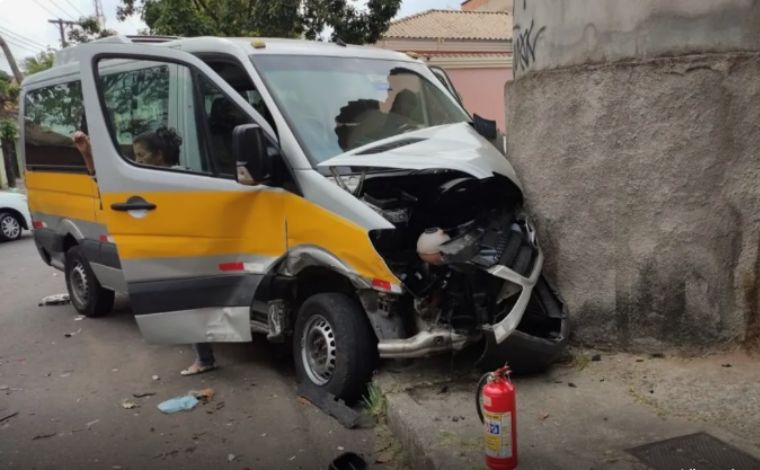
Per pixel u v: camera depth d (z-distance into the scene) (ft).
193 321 16.34
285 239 14.83
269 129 14.97
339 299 14.83
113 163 16.61
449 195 14.94
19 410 15.90
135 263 16.43
